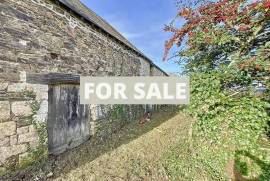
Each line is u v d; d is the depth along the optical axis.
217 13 2.91
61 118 5.26
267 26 3.08
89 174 4.14
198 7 3.21
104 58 7.36
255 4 2.55
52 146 4.92
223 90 3.19
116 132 7.80
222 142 3.16
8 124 3.74
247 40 3.02
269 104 2.72
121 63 8.90
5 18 3.74
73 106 5.73
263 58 2.77
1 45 3.65
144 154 5.29
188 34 3.31
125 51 9.44
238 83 3.13
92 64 6.55
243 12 2.72
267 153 4.35
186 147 5.25
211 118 3.17
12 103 3.83
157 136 6.93
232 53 3.34
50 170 4.20
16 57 3.93
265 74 2.90
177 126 8.01
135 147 5.83
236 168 4.41
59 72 5.04
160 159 4.94
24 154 4.04
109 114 7.59
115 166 4.56
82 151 5.46
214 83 2.99
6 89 3.72
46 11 4.72
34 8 4.38
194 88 3.17
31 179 3.74
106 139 6.72
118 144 6.15
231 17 2.77
